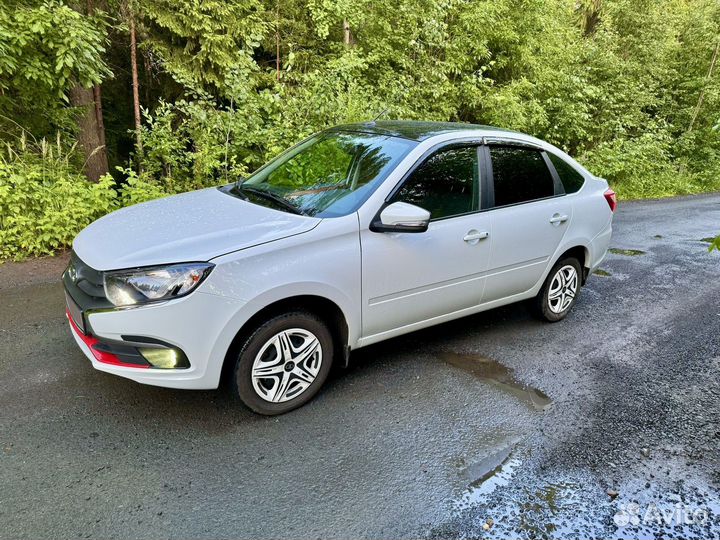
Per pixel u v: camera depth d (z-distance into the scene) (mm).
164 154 7355
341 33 10898
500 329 4285
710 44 17281
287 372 2840
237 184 3707
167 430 2676
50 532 2012
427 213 2836
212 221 2859
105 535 2020
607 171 13383
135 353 2465
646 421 3041
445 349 3840
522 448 2719
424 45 10625
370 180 3113
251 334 2660
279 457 2533
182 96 10273
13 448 2461
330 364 3039
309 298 2807
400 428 2826
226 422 2773
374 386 3246
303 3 10617
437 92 10227
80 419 2717
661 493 2445
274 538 2059
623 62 14953
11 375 3082
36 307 4090
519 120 11367
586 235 4352
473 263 3510
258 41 9062
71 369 3193
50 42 5766
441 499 2322
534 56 12688
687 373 3670
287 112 7766
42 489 2223
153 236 2688
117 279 2436
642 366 3746
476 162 3547
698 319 4746
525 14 12109
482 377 3447
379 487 2375
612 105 14352
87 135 8125
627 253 7254
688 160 17641
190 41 9336
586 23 17391
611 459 2672
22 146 6090
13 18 5660
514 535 2146
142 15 8719
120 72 10422
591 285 5684
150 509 2160
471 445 2721
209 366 2531
